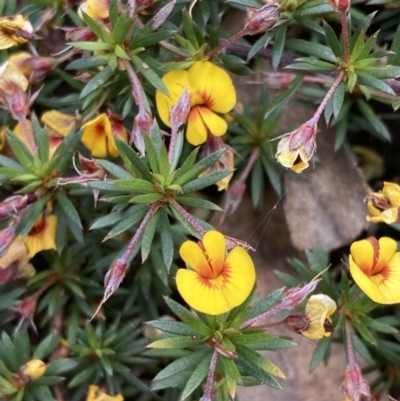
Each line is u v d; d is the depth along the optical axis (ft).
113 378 0.67
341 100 0.58
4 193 0.70
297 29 0.70
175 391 0.67
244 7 0.66
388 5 0.69
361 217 0.72
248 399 0.69
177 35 0.61
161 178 0.53
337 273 0.72
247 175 0.71
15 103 0.59
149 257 0.68
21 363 0.63
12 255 0.61
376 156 0.76
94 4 0.60
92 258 0.69
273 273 0.72
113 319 0.70
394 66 0.58
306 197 0.72
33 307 0.65
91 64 0.62
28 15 0.69
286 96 0.62
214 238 0.51
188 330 0.54
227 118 0.71
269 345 0.55
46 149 0.59
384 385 0.67
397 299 0.55
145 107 0.58
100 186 0.54
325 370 0.69
